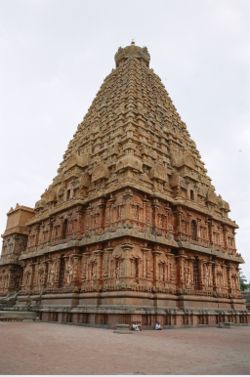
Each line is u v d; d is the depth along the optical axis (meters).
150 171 43.09
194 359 14.21
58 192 51.59
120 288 32.78
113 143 47.38
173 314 35.31
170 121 57.97
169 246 38.97
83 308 35.53
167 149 51.84
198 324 38.22
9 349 15.37
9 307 47.53
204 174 57.34
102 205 40.28
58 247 43.53
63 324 34.75
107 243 36.94
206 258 44.72
